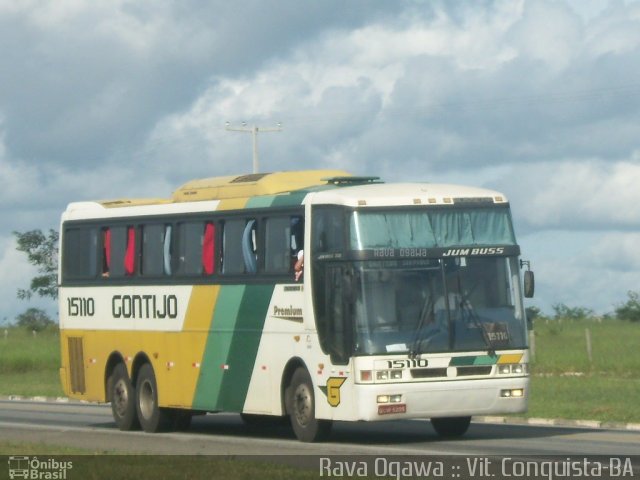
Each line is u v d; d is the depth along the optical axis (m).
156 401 46.50
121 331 48.34
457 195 39.31
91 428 49.25
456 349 38.09
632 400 53.66
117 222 48.75
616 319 155.50
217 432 46.72
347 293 37.59
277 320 40.78
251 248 42.16
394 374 37.44
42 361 93.88
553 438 40.47
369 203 38.34
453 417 41.25
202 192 45.31
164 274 46.12
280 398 40.62
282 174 43.12
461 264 38.72
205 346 44.03
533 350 78.50
